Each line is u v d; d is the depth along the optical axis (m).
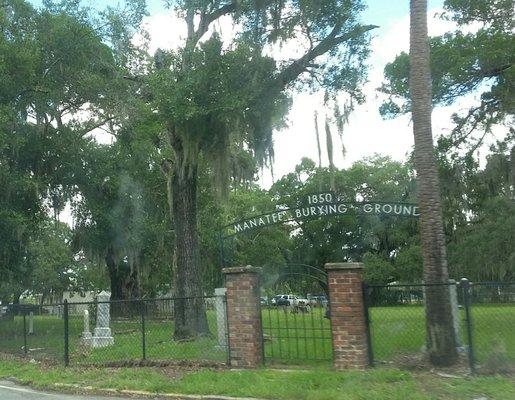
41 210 24.42
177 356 13.04
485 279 36.69
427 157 10.54
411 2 10.98
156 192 28.39
